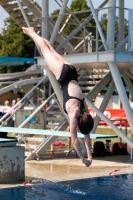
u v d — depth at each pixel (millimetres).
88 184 12625
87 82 22484
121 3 19438
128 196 11117
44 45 10211
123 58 16719
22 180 14117
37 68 51438
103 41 16688
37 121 19750
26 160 18953
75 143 8031
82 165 17594
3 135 19531
